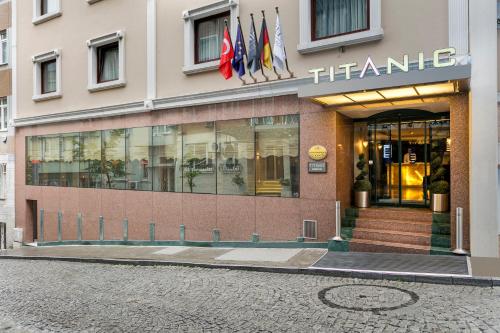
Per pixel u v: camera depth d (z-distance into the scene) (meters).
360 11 10.92
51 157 18.30
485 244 8.91
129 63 15.29
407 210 11.16
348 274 8.33
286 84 11.61
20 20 19.44
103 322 6.57
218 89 13.09
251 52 11.11
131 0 15.24
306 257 9.80
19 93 19.55
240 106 12.66
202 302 7.23
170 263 10.32
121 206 15.60
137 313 6.87
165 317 6.61
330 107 11.03
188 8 13.73
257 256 10.30
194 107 13.66
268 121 12.14
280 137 11.92
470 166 9.13
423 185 11.68
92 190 16.58
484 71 8.95
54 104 18.00
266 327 5.99
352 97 9.90
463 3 9.33
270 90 11.93
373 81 8.95
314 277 8.46
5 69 20.20
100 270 10.45
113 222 15.84
